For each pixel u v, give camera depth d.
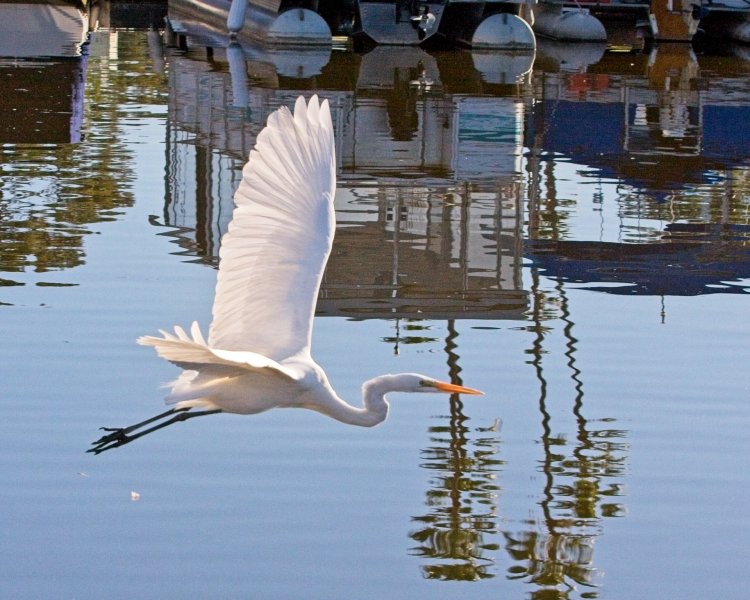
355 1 49.91
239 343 7.97
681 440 12.03
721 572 9.74
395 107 32.25
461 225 20.11
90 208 20.36
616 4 55.09
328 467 11.29
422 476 11.17
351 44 49.06
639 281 17.36
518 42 47.50
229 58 42.19
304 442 11.81
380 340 14.58
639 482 11.19
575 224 20.50
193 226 19.42
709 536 10.29
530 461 11.55
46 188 21.58
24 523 10.13
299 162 7.93
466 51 47.69
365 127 29.11
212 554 9.74
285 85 35.47
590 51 49.50
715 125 30.92
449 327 15.16
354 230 19.45
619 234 19.95
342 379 13.23
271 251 7.96
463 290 16.70
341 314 15.52
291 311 7.96
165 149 25.27
